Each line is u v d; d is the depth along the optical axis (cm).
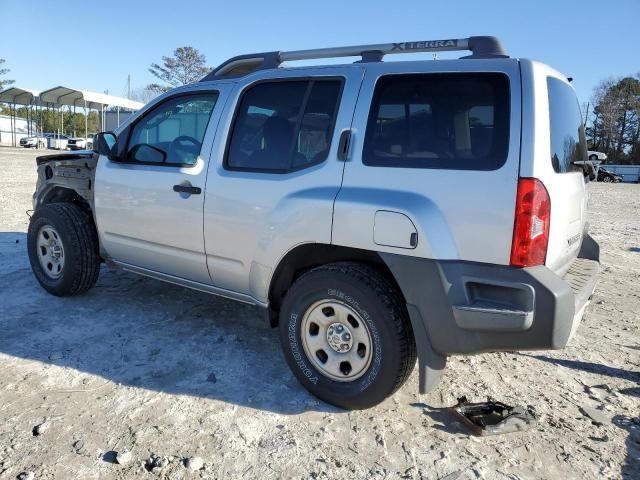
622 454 278
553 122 281
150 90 5734
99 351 371
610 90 7012
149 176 393
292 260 330
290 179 321
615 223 1283
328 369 311
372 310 287
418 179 278
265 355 380
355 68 316
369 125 300
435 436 288
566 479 257
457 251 267
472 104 273
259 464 258
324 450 271
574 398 337
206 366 358
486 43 299
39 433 272
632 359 404
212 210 354
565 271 321
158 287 521
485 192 261
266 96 348
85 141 3966
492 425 292
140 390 322
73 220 449
